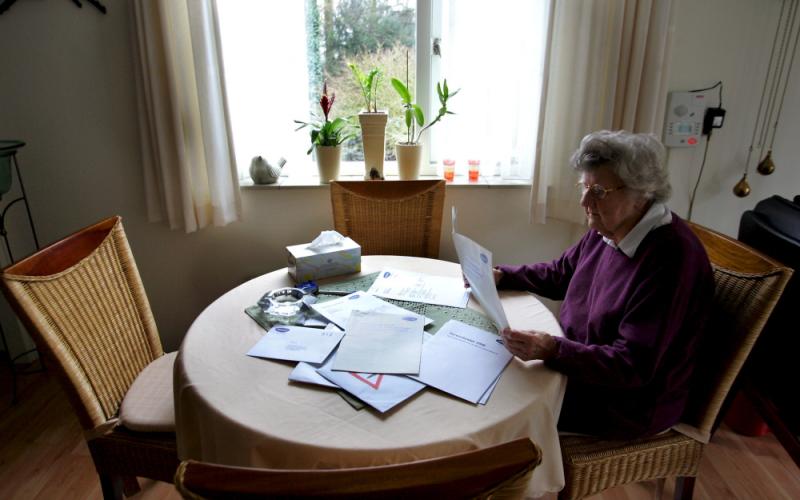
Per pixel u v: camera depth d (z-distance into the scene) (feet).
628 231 3.66
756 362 5.28
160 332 7.22
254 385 3.05
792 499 4.94
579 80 5.96
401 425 2.72
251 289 4.45
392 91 6.72
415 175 6.52
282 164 6.63
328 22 6.39
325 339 3.54
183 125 6.01
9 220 6.61
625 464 3.80
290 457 2.59
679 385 3.66
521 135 6.51
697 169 6.66
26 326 3.52
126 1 5.83
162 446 3.80
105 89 6.16
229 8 5.98
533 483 3.14
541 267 4.74
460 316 3.96
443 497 1.77
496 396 2.98
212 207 6.27
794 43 6.12
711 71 6.22
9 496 4.97
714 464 5.39
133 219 6.70
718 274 3.90
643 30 5.59
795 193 6.81
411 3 6.37
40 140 6.34
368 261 5.18
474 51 6.25
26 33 5.94
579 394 3.87
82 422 3.87
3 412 6.18
